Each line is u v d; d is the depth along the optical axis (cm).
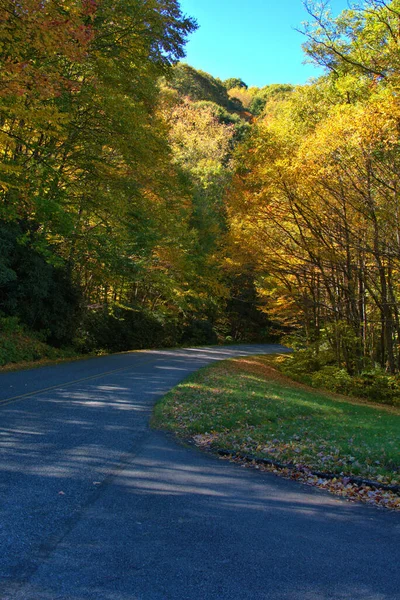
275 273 2272
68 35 922
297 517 493
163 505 491
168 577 349
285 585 350
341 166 1653
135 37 1633
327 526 473
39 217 1692
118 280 2652
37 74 947
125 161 1947
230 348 4419
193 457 699
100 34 1559
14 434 717
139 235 2281
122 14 1570
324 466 673
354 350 2400
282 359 2855
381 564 394
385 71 1581
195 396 1197
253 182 1877
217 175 5141
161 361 2247
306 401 1452
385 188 1653
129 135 1770
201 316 5106
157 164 2083
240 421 981
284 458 712
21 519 427
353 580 364
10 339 1866
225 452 741
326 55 1750
